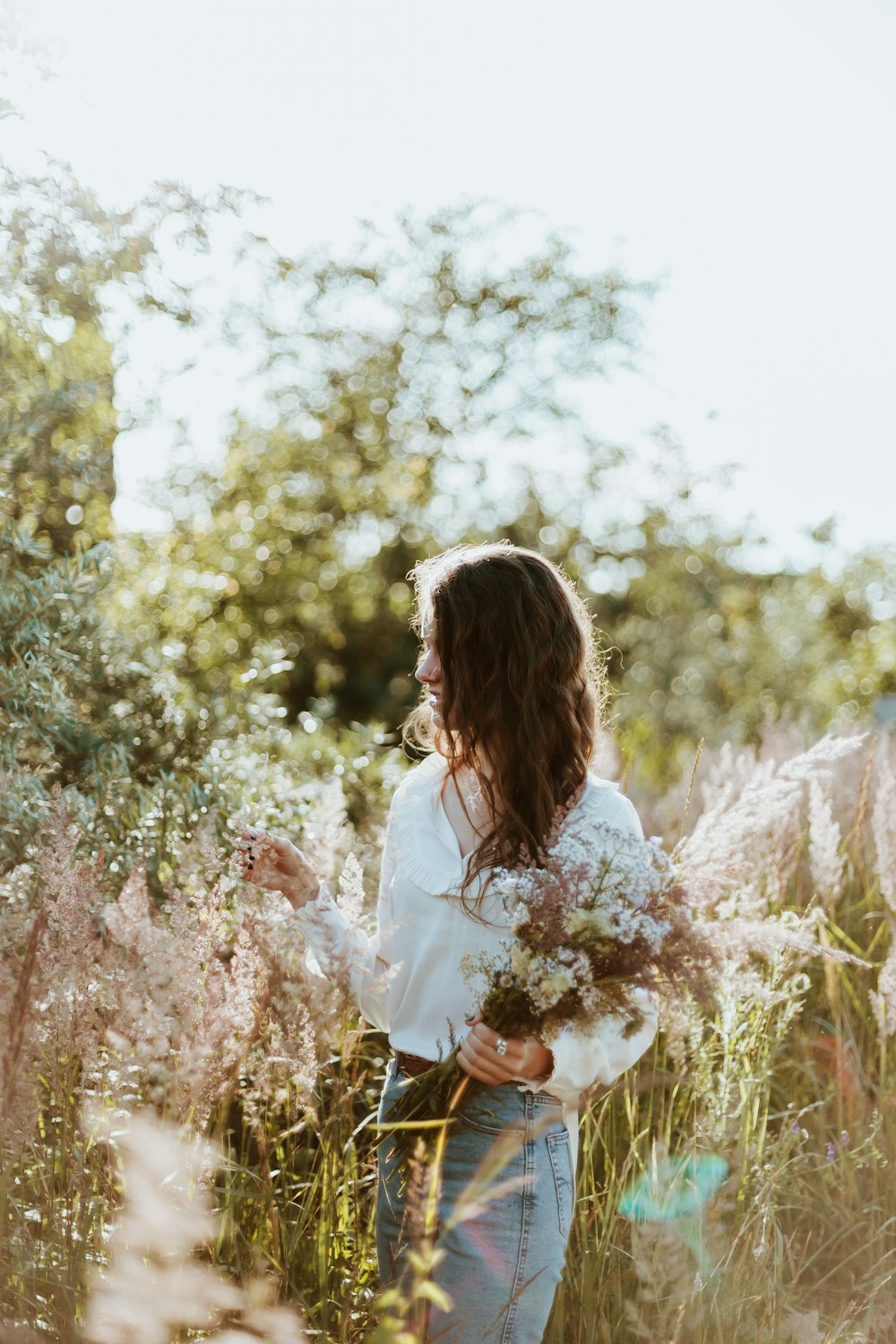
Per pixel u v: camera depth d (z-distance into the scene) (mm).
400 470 11406
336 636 12055
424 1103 1877
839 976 3281
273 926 2227
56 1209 2049
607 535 13078
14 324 3350
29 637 3008
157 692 3580
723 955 1957
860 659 18219
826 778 4051
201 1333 1921
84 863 2262
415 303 11164
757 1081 2695
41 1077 2283
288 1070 2232
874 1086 3061
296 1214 2312
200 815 3082
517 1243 1815
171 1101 2109
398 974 2027
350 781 4305
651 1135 2787
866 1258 2660
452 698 2008
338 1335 2158
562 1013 1732
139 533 6652
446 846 2014
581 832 1811
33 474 3453
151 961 2127
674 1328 2197
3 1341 1811
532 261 11562
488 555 2076
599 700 2207
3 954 2180
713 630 16266
